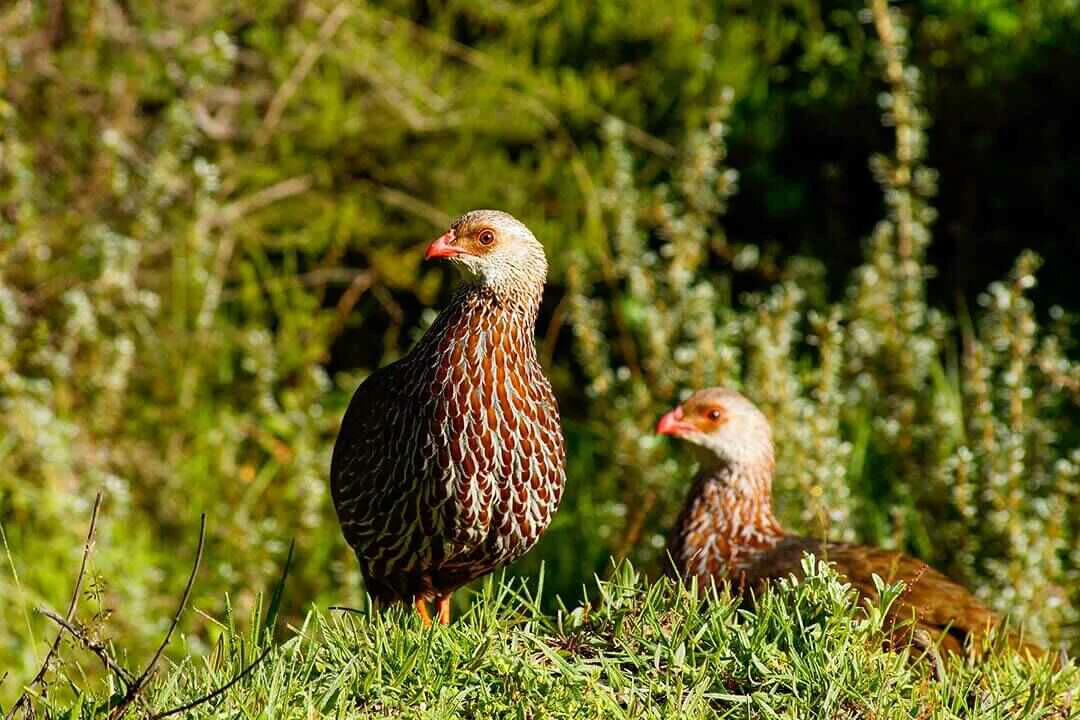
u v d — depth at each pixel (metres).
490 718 5.32
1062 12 15.83
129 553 12.05
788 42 16.28
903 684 5.71
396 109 14.66
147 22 13.79
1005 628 7.14
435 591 7.68
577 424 13.52
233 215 14.28
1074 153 15.30
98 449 12.92
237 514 12.07
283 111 14.74
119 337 12.85
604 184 14.64
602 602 6.19
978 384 11.13
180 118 13.18
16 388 11.76
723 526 9.28
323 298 15.78
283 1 14.52
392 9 15.23
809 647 5.71
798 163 15.98
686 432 9.34
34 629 11.10
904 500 11.38
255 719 5.18
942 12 15.91
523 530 7.30
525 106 14.70
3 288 12.17
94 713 5.30
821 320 11.23
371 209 15.02
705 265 15.10
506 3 14.94
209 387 13.84
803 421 11.02
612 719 5.36
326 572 12.27
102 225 13.21
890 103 12.88
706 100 15.26
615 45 15.34
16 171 12.49
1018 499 10.54
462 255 7.10
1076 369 11.30
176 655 11.28
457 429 7.05
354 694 5.49
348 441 7.54
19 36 13.02
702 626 5.80
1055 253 14.93
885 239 12.41
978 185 15.30
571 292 13.13
